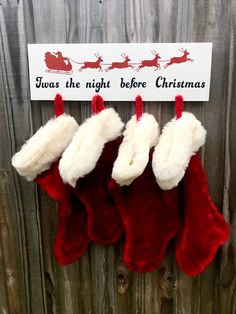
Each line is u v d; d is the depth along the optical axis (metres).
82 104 0.73
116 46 0.69
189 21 0.68
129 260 0.74
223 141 0.73
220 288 0.82
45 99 0.72
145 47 0.68
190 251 0.72
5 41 0.71
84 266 0.83
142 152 0.64
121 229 0.77
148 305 0.84
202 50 0.68
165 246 0.75
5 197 0.80
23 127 0.76
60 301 0.86
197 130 0.67
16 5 0.69
